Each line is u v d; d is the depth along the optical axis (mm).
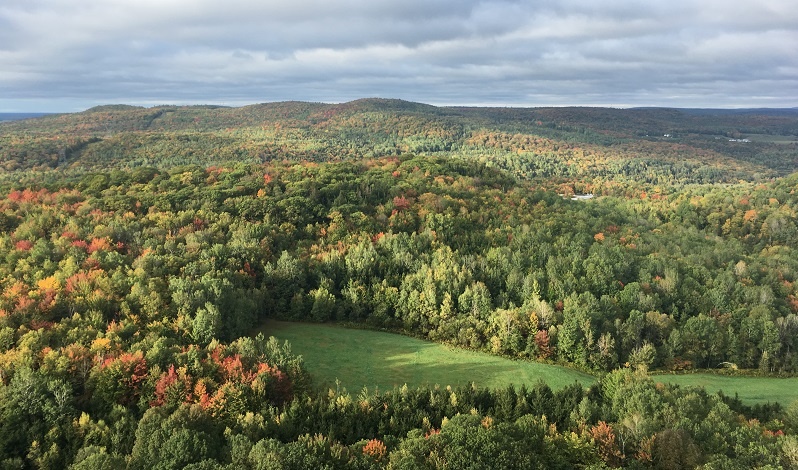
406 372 70812
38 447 43531
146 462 40719
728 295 95812
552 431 47875
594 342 77375
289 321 85812
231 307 73500
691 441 44156
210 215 101625
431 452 41656
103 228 86188
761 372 79938
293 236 101625
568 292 88688
